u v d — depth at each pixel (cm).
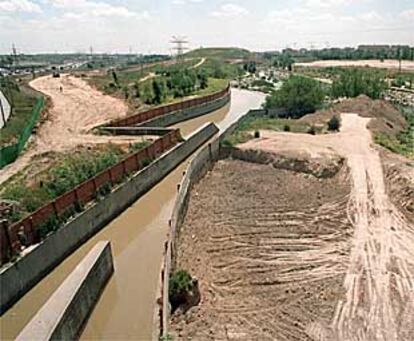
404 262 2611
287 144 4766
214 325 2075
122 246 2942
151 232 3150
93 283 2248
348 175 3928
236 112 7969
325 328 2056
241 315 2164
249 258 2716
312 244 2861
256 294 2348
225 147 4809
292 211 3378
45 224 2631
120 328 2088
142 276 2541
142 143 4403
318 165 4128
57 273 2573
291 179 4066
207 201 3656
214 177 4269
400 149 4725
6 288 2222
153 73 12581
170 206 3594
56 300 1933
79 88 9250
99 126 5128
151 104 7144
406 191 3450
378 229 3022
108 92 8475
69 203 2914
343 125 5734
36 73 13688
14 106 6762
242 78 13750
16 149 3991
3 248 2298
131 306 2245
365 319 2114
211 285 2428
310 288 2378
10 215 2617
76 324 1983
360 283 2403
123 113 6278
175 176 4266
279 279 2475
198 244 2912
